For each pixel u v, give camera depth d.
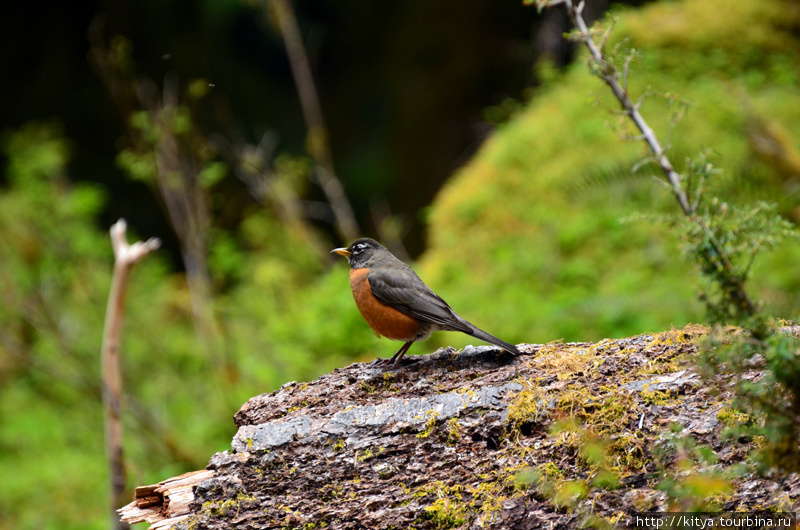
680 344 4.95
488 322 12.08
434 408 4.75
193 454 11.57
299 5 26.92
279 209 15.87
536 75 17.61
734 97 14.05
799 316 4.54
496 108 18.45
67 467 12.91
